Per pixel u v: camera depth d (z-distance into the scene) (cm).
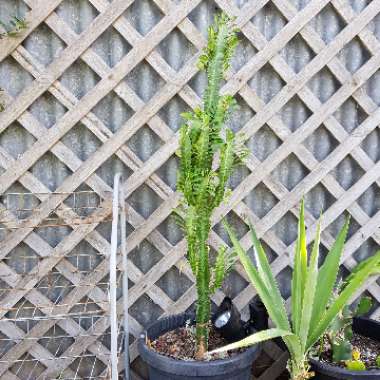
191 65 171
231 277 195
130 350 188
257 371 203
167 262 185
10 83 169
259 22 178
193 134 143
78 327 187
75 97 169
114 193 146
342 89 182
